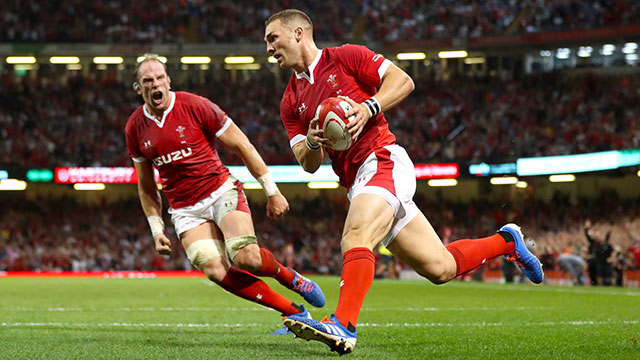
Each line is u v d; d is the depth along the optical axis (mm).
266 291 5934
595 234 30500
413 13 39594
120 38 37938
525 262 5668
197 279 25500
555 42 34375
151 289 17422
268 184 5898
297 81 5234
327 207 39969
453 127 37500
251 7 40469
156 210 6207
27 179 34312
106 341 5906
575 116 35312
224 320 8305
